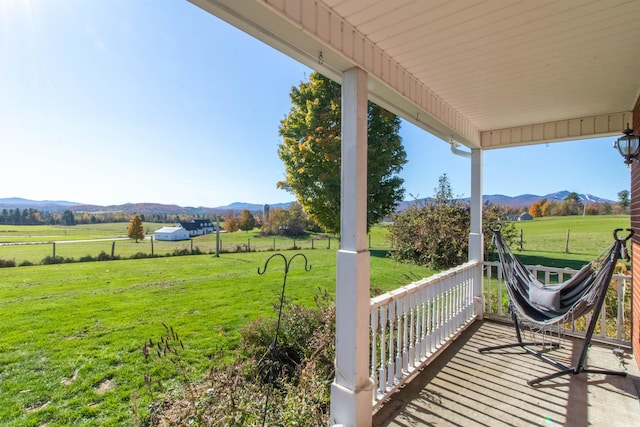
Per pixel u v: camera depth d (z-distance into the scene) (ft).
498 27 6.32
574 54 7.43
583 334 12.14
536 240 36.94
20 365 11.96
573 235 34.91
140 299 20.72
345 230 6.71
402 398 8.13
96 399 9.67
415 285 9.46
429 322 10.09
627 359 10.31
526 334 12.44
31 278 26.35
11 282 25.09
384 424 7.09
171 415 7.10
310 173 36.37
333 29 5.77
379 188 38.52
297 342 11.32
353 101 6.55
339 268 6.74
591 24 6.20
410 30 6.36
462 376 9.24
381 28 6.33
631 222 11.18
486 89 9.61
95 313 18.04
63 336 14.78
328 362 9.63
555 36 6.61
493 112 11.78
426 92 9.42
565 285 9.64
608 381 8.88
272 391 8.36
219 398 7.27
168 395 8.52
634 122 10.80
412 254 30.17
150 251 40.01
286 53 6.05
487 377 9.18
